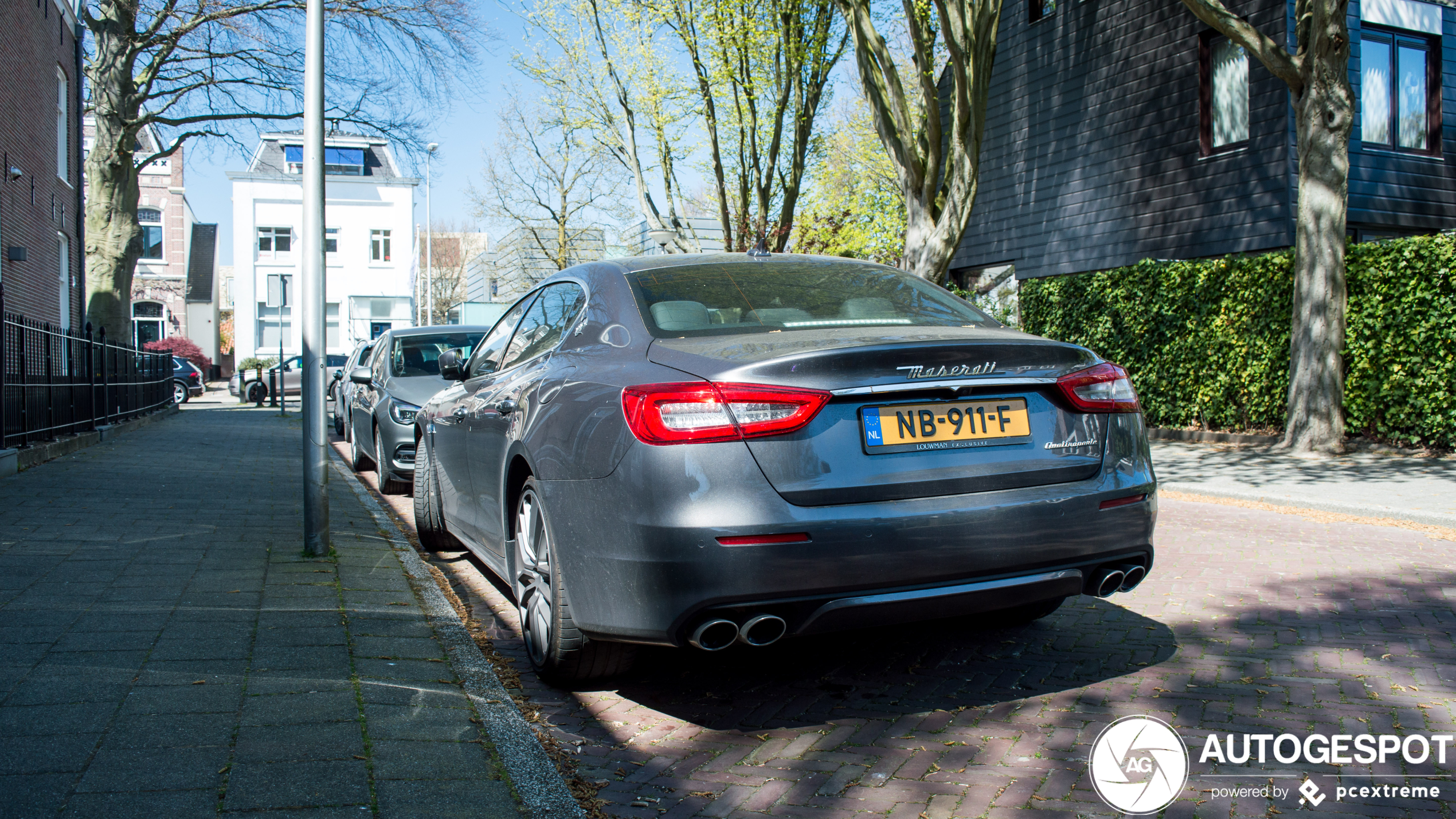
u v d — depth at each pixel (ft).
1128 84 52.11
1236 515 25.18
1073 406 10.39
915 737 10.03
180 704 9.57
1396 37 48.24
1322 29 34.14
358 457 34.32
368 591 14.60
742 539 9.00
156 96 68.39
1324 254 35.14
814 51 55.93
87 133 89.15
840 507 9.23
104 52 65.10
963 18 39.32
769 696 11.32
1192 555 19.45
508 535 12.71
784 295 12.09
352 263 147.95
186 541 17.99
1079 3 54.85
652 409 9.39
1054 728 10.20
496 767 8.48
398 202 149.59
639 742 9.99
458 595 16.40
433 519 19.03
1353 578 17.20
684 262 13.07
